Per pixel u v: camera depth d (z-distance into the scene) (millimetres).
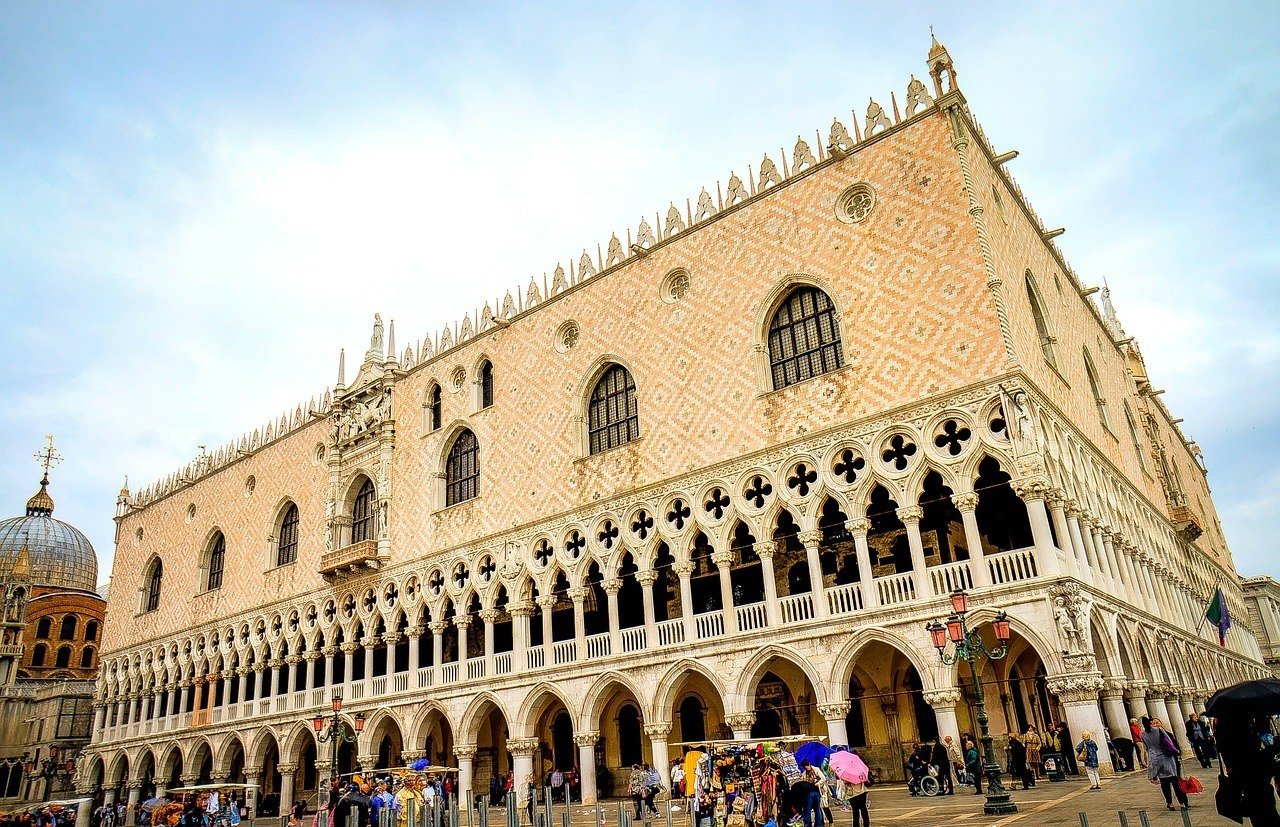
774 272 40875
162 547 75375
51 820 48500
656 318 44938
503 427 50469
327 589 57438
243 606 63812
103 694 76375
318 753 52875
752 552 44188
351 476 58656
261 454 67375
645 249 46344
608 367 46938
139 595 75938
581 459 45781
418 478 54375
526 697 44281
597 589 49031
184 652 68250
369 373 60031
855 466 36500
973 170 37344
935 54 38500
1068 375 43344
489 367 53406
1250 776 14828
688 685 43969
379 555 53969
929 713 39000
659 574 46781
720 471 39938
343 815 28594
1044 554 31516
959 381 34406
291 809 55312
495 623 53062
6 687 84812
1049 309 43094
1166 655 42750
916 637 33219
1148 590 44406
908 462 34844
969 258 35438
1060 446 36438
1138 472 55438
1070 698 29906
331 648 56188
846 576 42156
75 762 80062
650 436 43219
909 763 32906
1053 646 30500
